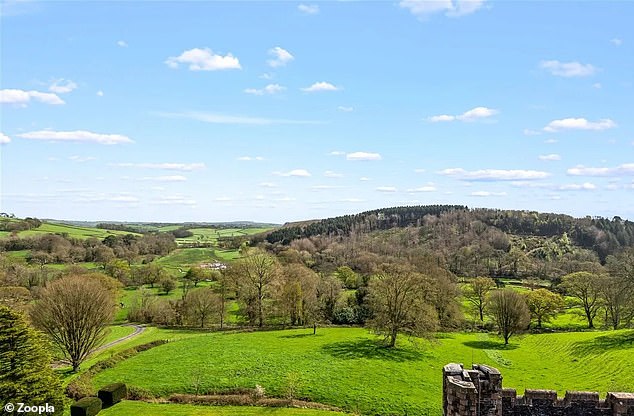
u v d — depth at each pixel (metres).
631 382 55.81
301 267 113.12
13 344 39.75
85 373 57.81
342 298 105.94
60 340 62.59
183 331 95.00
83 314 61.84
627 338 77.94
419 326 72.50
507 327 85.25
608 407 20.80
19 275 114.25
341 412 46.56
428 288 79.44
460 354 72.38
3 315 39.81
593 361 67.81
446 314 95.50
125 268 139.75
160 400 50.03
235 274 103.62
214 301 103.38
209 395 50.84
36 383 38.97
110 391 48.34
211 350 70.19
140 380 55.22
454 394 20.48
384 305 74.38
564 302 104.81
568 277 108.88
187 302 102.19
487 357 71.94
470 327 101.50
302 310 99.81
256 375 56.78
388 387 53.34
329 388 52.69
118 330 95.56
